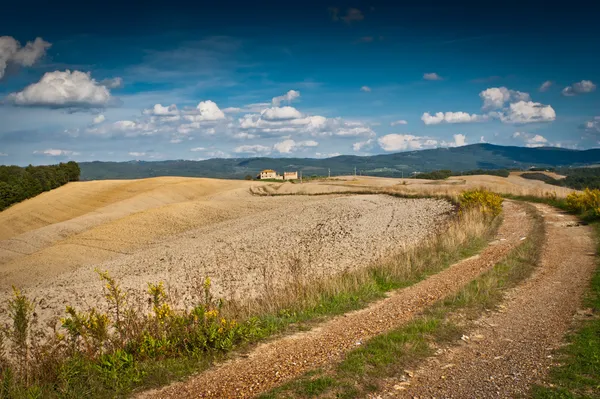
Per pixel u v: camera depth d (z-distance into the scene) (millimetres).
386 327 9234
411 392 6199
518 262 15102
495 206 28312
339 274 15078
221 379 6980
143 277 27438
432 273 14539
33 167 113062
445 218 32062
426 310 10227
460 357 7430
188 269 28703
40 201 95562
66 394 6395
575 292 11086
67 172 125625
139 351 7855
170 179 124188
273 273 19406
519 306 10289
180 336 8273
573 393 5902
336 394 6184
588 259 14945
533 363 7000
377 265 15859
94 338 7934
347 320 9906
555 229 21688
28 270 42781
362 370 6910
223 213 69875
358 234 32875
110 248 50875
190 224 62812
